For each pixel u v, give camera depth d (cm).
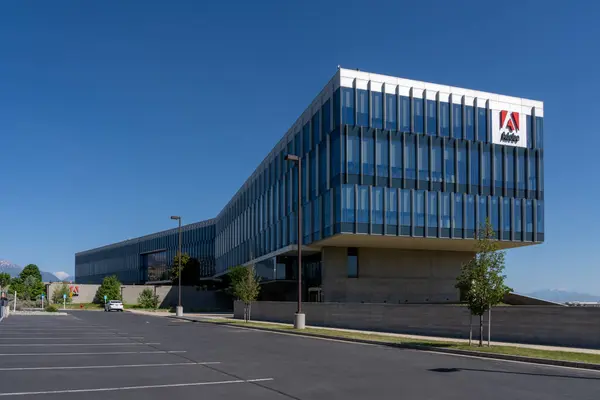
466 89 4891
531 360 1666
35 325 3722
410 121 4700
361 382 1253
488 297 1988
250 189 7256
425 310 2694
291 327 3294
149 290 8781
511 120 4981
